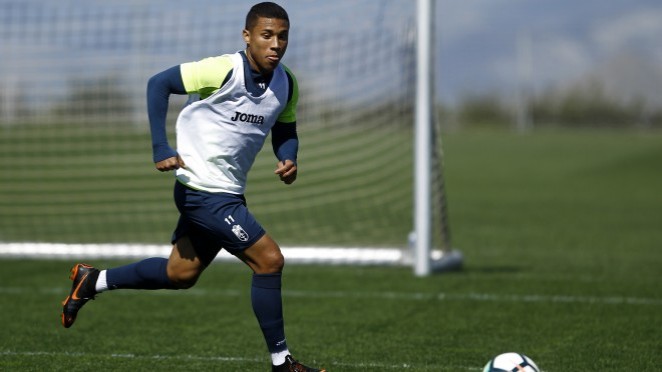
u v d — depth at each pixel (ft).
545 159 302.04
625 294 94.07
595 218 172.14
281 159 58.44
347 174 159.94
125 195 168.45
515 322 80.07
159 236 137.39
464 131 436.35
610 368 63.36
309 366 63.98
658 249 132.26
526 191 223.92
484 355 67.56
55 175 183.42
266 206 149.69
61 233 138.72
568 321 80.43
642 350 69.00
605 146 338.34
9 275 106.73
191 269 58.85
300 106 134.21
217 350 69.05
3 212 152.87
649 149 302.04
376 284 100.37
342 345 71.05
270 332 56.95
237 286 99.50
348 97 132.05
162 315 83.25
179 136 57.21
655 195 214.69
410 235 113.91
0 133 160.04
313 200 154.92
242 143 56.75
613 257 123.95
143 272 59.41
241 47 135.85
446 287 98.22
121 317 82.17
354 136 165.68
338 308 86.79
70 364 64.08
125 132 155.84
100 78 144.97
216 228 56.24
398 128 128.98
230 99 55.57
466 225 161.99
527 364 50.31
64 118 148.66
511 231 153.89
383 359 66.23
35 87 146.82
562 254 127.13
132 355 67.10
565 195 214.90
